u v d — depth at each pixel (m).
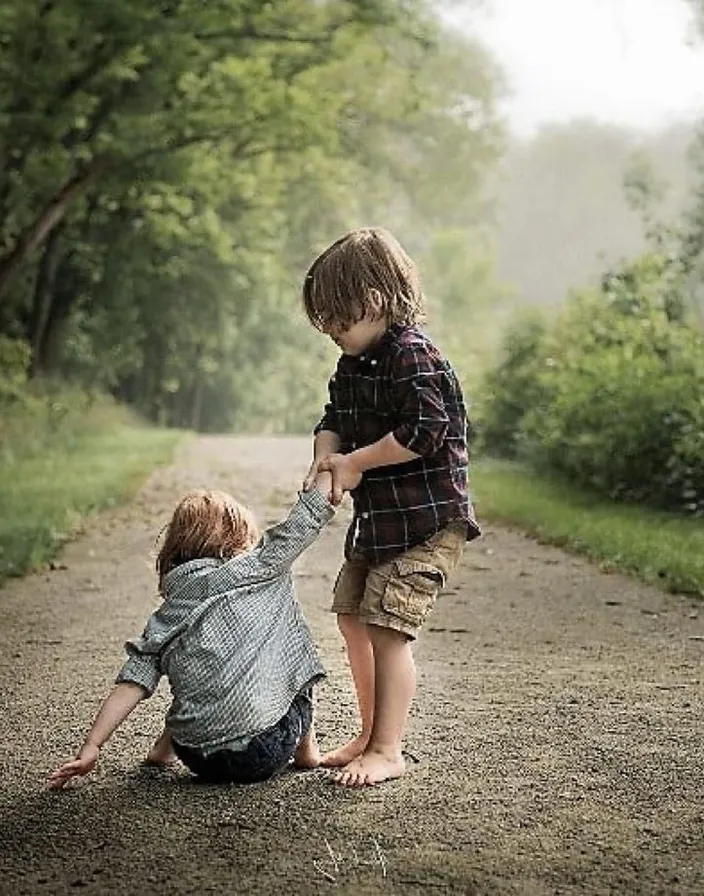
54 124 29.89
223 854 4.85
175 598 5.76
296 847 4.92
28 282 41.84
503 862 4.76
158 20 27.75
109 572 12.67
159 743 5.96
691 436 17.03
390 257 5.84
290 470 26.34
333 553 13.91
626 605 10.57
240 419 66.25
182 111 31.03
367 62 36.12
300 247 55.78
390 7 31.45
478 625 9.66
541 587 11.61
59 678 7.89
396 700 5.78
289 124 32.91
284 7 31.78
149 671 5.68
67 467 24.98
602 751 6.18
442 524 5.79
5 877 4.65
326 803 5.42
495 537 15.53
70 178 32.50
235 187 38.78
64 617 10.13
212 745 5.61
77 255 42.28
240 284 49.38
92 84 29.97
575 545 14.23
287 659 5.81
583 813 5.30
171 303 49.81
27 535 14.40
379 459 5.70
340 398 6.01
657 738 6.42
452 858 4.80
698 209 27.31
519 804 5.41
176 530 5.98
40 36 27.97
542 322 28.44
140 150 31.39
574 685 7.61
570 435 20.39
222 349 58.47
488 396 28.52
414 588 5.77
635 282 26.06
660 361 20.77
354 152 46.97
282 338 62.09
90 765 5.48
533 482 21.72
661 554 12.77
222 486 22.38
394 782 5.70
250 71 31.14
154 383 57.91
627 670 8.05
